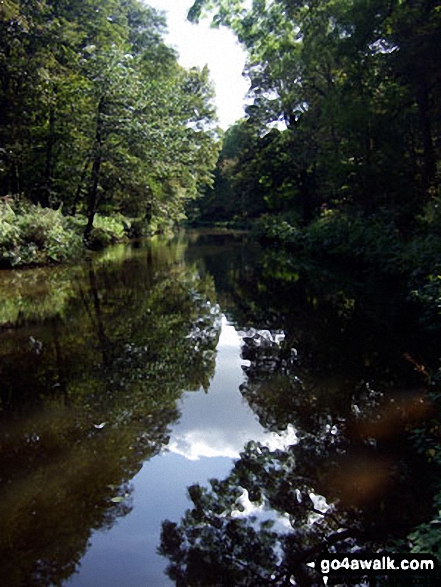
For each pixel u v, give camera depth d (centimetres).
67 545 250
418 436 340
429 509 272
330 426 387
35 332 676
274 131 2631
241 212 4297
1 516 273
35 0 1475
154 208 2361
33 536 257
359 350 581
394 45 1210
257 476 316
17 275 1196
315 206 2403
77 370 521
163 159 1842
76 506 283
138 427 387
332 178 1570
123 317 779
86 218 2052
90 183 1855
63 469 321
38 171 1881
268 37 1864
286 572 233
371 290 941
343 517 272
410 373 486
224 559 240
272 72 2077
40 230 1376
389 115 1301
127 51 1986
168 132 1852
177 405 433
